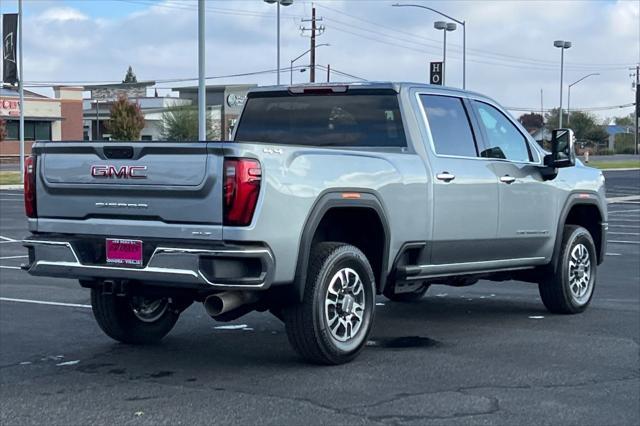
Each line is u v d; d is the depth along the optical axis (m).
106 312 8.11
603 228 10.70
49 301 11.02
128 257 6.97
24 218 25.45
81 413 6.25
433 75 38.50
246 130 9.24
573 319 9.89
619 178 54.81
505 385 7.00
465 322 9.69
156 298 7.86
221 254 6.55
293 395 6.66
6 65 46.50
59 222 7.37
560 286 9.94
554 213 9.78
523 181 9.31
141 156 6.89
